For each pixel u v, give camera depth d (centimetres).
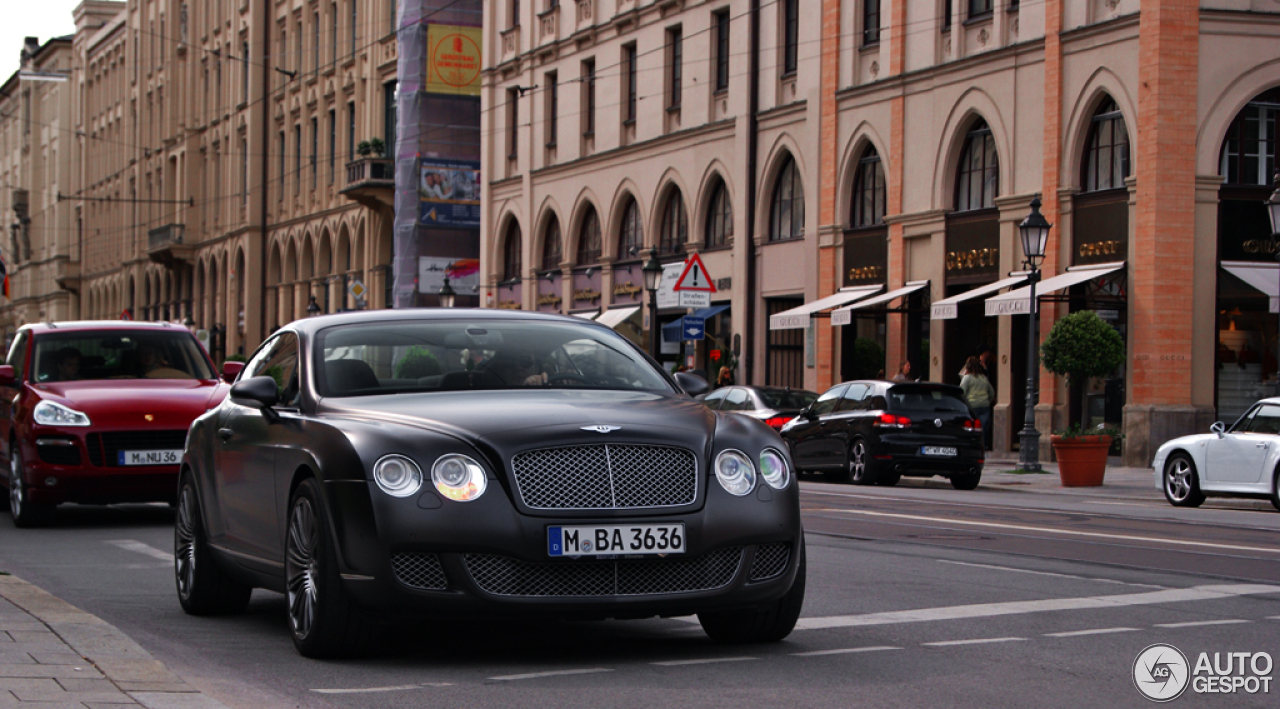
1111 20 2888
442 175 5638
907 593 1029
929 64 3397
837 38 3703
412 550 696
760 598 742
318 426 770
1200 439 2095
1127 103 2858
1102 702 661
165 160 8825
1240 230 2825
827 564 1222
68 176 11081
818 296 3747
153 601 1016
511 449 709
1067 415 2983
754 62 3994
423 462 709
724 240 4150
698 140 4203
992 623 888
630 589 713
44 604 870
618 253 4628
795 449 2769
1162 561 1257
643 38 4472
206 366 1672
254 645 820
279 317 7288
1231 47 2806
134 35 9575
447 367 838
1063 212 3005
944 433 2483
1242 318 2825
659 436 730
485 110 5394
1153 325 2784
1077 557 1288
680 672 724
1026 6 3116
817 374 3716
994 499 2191
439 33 5625
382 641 757
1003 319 3148
